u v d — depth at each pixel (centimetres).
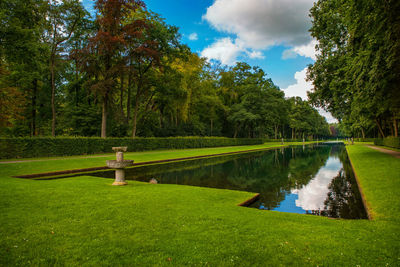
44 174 1223
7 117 2377
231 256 314
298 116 8356
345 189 952
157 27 2995
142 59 3111
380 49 1002
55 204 556
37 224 427
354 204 730
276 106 5419
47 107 3272
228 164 1875
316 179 1194
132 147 2845
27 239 362
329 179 1191
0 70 2286
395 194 670
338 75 1978
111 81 2566
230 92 5766
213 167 1678
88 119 3112
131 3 2652
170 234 388
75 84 3328
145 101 4066
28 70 2691
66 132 3188
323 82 2230
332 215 621
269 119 5303
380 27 933
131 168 1606
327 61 2075
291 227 429
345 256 318
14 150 1839
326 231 410
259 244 353
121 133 3347
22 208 520
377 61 1036
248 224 440
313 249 339
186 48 3253
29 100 3039
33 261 299
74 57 2603
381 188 767
